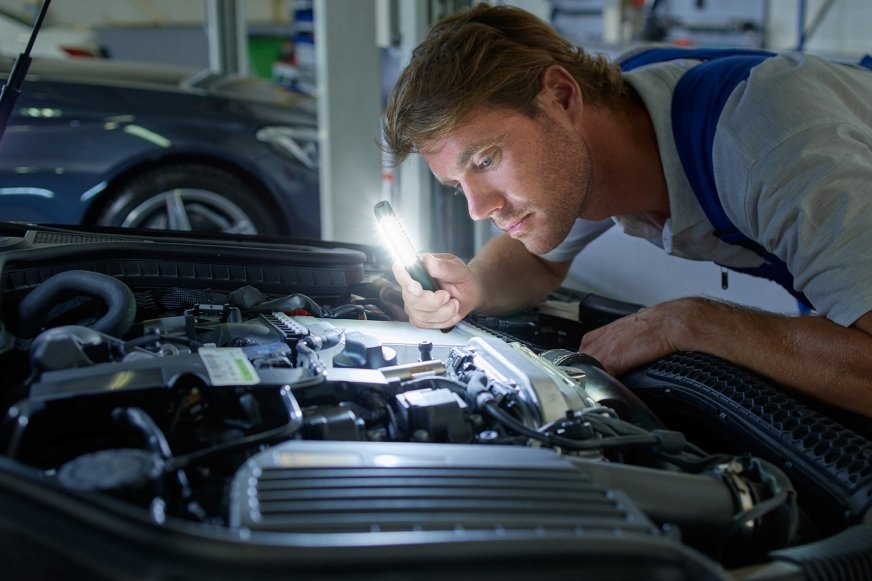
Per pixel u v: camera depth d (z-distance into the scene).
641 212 1.80
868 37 4.41
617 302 1.93
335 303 1.72
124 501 0.84
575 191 1.52
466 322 1.64
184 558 0.71
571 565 0.78
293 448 0.93
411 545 0.75
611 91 1.60
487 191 1.44
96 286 1.31
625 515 0.89
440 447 0.98
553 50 1.53
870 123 1.52
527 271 2.01
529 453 0.99
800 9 4.64
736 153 1.44
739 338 1.46
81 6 8.52
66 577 0.74
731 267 1.76
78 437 1.05
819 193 1.32
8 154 3.34
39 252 1.43
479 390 1.17
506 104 1.40
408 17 2.93
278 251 1.66
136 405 1.05
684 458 1.12
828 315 1.34
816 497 1.20
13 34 5.71
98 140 3.46
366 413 1.14
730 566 1.07
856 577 0.95
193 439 1.04
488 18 1.51
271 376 1.12
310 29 8.51
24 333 1.32
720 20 5.38
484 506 0.87
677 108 1.56
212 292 1.59
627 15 5.54
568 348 1.85
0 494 0.78
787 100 1.42
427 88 1.39
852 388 1.32
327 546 0.73
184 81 3.75
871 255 1.28
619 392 1.32
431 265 1.67
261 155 3.70
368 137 2.97
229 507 0.87
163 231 1.81
